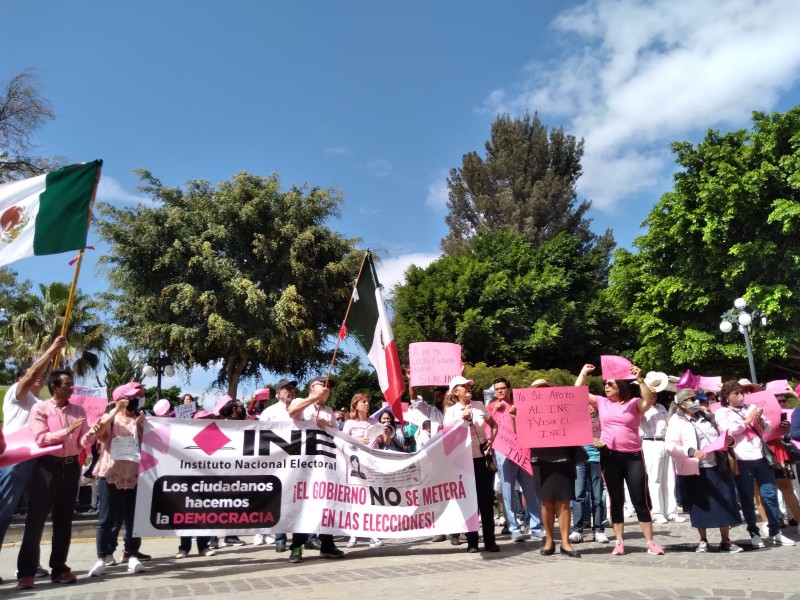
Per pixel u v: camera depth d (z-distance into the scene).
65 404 6.86
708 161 28.27
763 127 27.33
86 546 10.96
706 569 6.32
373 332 8.86
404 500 7.71
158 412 10.20
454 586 5.68
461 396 7.97
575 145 52.88
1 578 6.75
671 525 11.00
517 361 31.59
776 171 25.66
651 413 11.46
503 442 8.34
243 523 7.25
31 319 34.19
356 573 6.59
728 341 27.38
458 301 32.16
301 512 7.43
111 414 7.02
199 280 30.47
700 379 11.88
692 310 29.34
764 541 8.47
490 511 8.01
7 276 40.62
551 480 7.66
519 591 5.33
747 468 8.19
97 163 6.91
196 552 9.45
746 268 26.33
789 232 25.30
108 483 7.29
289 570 7.02
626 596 4.95
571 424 7.60
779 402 10.59
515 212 48.53
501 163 51.62
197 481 7.21
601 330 35.28
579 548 8.38
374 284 8.95
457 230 52.09
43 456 6.50
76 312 34.72
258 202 30.77
